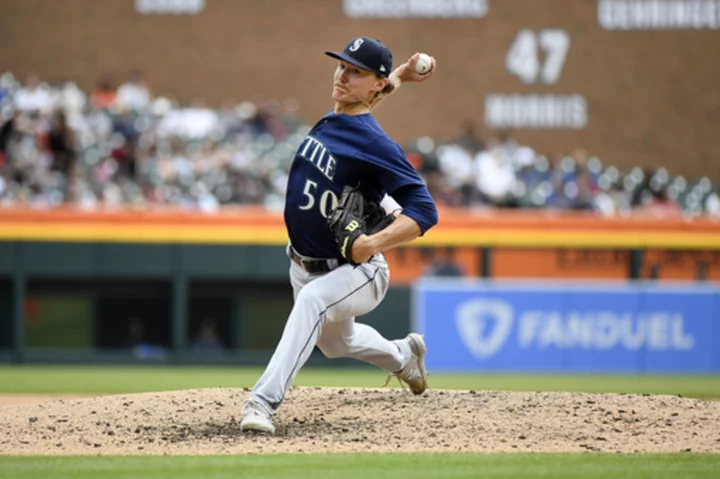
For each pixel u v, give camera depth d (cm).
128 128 6650
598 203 6469
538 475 1644
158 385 4162
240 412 2270
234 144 6725
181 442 1995
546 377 5009
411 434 2053
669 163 7806
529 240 5541
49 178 6228
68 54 7706
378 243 1980
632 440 2020
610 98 7800
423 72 2152
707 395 3894
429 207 2009
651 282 5597
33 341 5497
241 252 5416
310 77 7800
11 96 6788
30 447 1966
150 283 5538
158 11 7762
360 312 2105
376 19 7800
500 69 7781
